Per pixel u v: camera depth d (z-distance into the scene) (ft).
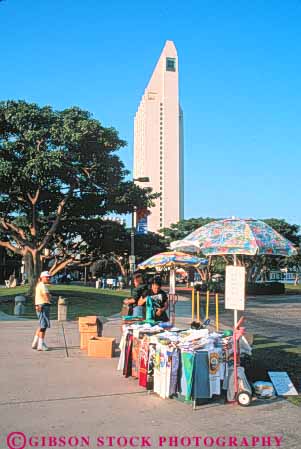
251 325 63.72
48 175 86.89
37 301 39.34
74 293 110.42
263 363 29.60
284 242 28.99
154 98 516.32
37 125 88.22
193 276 206.80
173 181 502.38
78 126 86.79
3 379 28.50
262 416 21.45
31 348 40.27
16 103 88.79
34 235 99.40
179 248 35.63
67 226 109.50
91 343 36.27
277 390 25.18
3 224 98.48
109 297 108.58
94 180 95.45
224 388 23.98
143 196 102.99
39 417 21.06
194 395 22.68
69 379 28.60
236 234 28.14
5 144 85.51
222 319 71.77
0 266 272.51
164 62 519.19
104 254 119.85
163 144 507.30
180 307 95.86
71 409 22.35
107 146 89.81
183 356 23.95
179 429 19.58
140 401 23.86
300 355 36.88
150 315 35.94
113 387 26.73
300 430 19.57
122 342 31.32
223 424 20.29
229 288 24.58
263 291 153.69
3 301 93.25
